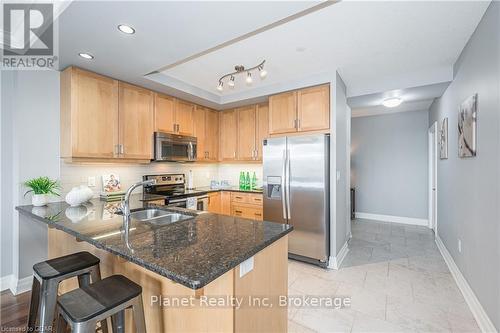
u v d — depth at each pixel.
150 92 3.29
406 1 1.76
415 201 5.24
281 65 2.88
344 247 3.51
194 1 1.51
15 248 2.42
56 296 1.40
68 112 2.55
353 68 2.99
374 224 5.22
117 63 2.46
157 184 3.68
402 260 3.24
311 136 3.06
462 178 2.54
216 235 1.44
